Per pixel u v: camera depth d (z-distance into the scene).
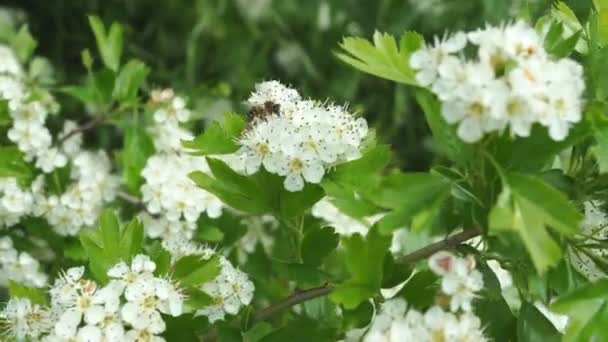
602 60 0.46
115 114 0.65
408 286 0.45
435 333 0.43
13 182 0.59
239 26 1.02
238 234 0.59
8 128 0.61
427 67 0.43
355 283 0.45
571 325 0.44
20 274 0.58
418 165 1.04
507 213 0.41
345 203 0.48
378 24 1.03
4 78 0.61
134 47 1.00
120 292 0.47
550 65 0.42
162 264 0.48
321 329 0.49
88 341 0.46
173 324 0.48
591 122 0.44
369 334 0.43
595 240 0.47
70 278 0.48
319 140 0.48
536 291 0.47
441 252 0.44
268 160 0.48
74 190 0.59
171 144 0.63
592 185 0.46
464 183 0.44
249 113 0.50
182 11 1.02
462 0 1.01
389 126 1.04
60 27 1.01
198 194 0.58
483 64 0.42
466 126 0.42
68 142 0.65
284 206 0.49
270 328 0.50
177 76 1.00
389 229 0.43
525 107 0.42
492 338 0.46
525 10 0.51
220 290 0.49
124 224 0.58
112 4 1.02
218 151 0.49
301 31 1.04
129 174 0.61
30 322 0.48
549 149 0.44
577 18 0.53
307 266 0.49
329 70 1.04
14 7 1.02
